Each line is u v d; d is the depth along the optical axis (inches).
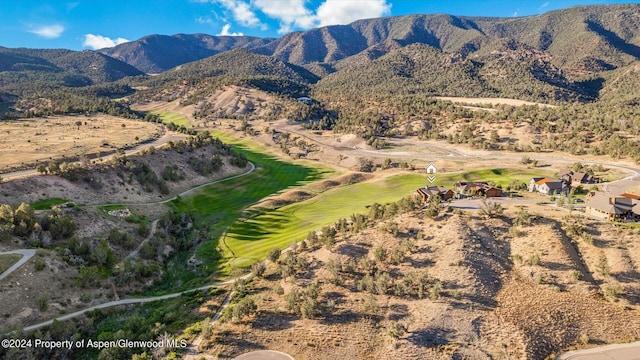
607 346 1585.9
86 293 1975.9
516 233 2202.3
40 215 2394.2
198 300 2004.2
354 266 2085.4
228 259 2497.5
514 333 1608.0
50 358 1569.9
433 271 1984.5
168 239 2728.8
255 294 2001.7
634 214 2289.6
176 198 3609.7
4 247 2057.1
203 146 4862.2
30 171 3403.1
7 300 1745.8
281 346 1604.3
